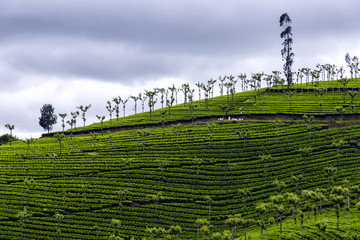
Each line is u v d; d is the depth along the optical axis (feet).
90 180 469.98
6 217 412.98
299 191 422.41
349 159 467.93
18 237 382.83
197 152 510.58
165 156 506.89
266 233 341.21
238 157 493.36
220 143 527.81
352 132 529.86
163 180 460.14
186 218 399.44
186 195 430.61
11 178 485.56
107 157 522.88
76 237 380.78
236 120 616.39
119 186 454.40
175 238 365.81
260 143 518.37
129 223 395.75
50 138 645.92
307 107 640.17
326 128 553.64
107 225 396.16
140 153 523.29
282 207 341.62
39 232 388.78
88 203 428.15
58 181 471.21
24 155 550.36
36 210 422.00
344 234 321.11
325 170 422.82
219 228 378.94
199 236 369.09
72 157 532.73
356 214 367.25
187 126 609.01
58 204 428.97
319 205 397.19
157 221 395.96
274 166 470.39
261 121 603.67
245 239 332.80
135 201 428.56
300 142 514.27
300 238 321.93
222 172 461.78
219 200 422.00
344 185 416.46
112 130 655.76
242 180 448.24
